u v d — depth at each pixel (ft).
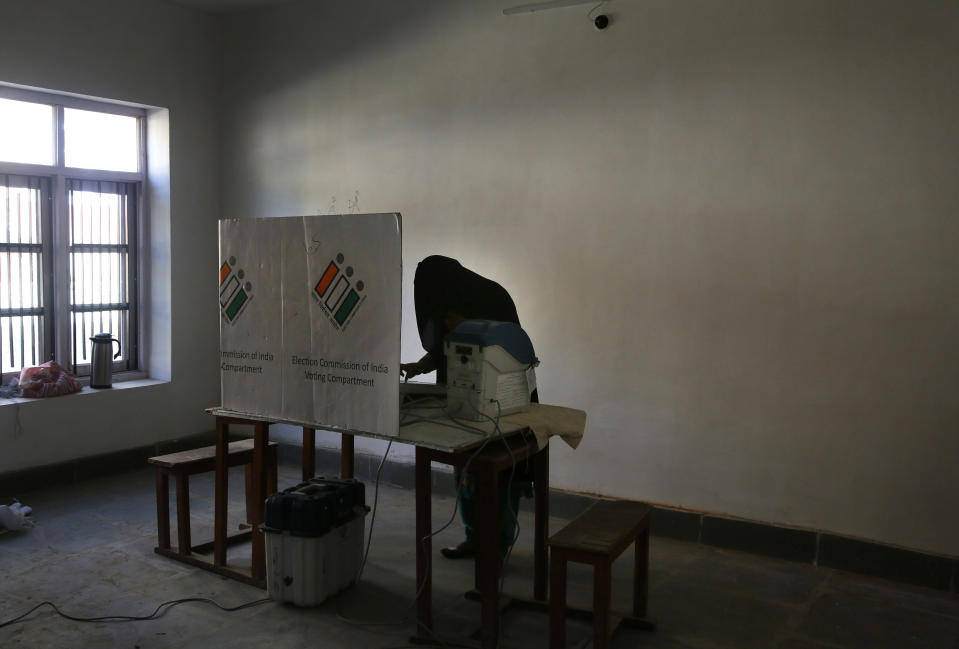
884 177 11.48
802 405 12.27
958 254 11.02
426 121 15.99
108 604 10.47
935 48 11.05
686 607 10.68
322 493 10.66
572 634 9.76
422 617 9.48
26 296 16.78
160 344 18.75
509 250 15.03
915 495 11.45
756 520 12.74
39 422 15.92
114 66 17.06
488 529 8.98
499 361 9.91
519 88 14.71
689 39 12.91
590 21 13.83
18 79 15.40
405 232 16.48
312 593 10.30
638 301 13.65
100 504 15.01
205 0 18.02
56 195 16.98
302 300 9.94
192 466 12.11
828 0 11.75
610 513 9.87
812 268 12.09
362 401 9.43
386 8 16.40
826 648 9.52
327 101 17.52
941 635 9.88
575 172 14.16
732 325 12.79
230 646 9.32
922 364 11.33
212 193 19.42
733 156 12.64
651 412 13.62
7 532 13.23
